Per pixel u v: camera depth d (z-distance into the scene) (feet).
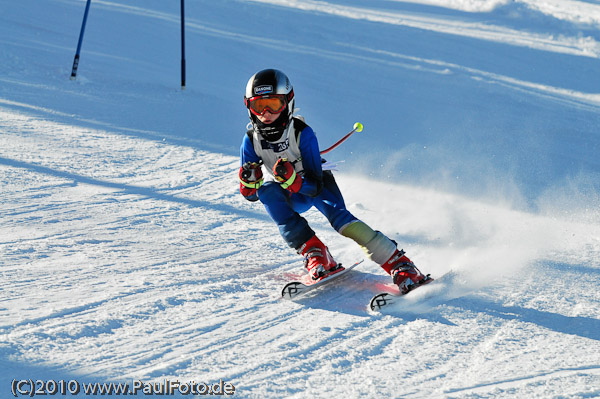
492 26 295.28
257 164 48.32
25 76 130.31
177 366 34.55
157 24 214.07
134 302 42.52
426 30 259.60
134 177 76.13
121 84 135.95
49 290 43.29
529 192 81.05
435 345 38.96
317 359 36.50
